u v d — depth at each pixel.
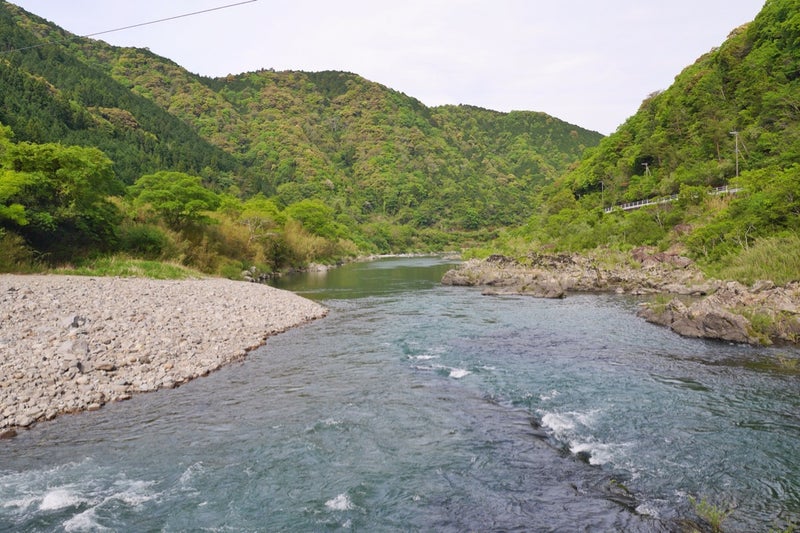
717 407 13.39
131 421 12.49
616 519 8.20
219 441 11.45
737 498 8.85
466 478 9.73
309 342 22.06
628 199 91.81
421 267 86.12
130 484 9.52
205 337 20.64
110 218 39.34
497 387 15.41
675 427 12.07
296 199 169.50
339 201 184.25
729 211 45.78
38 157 34.53
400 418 12.89
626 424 12.32
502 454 10.77
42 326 18.47
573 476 9.76
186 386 15.43
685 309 25.22
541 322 27.05
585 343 21.58
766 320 21.70
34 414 12.31
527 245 85.69
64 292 24.50
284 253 71.94
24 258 31.27
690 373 16.67
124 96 155.50
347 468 10.20
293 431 12.05
